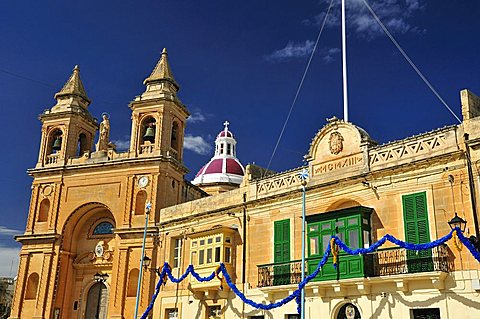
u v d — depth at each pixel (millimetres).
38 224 38719
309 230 24141
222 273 27203
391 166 22141
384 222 22016
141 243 34500
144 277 33219
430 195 20812
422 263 19859
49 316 35625
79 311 37094
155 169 36031
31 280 37500
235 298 27188
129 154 37469
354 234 22219
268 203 27203
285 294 24516
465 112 20531
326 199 24516
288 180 26797
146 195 35875
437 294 19453
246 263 27344
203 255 29109
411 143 21953
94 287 37656
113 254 35781
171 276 29625
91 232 38938
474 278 18688
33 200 39438
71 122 40781
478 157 19656
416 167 21406
